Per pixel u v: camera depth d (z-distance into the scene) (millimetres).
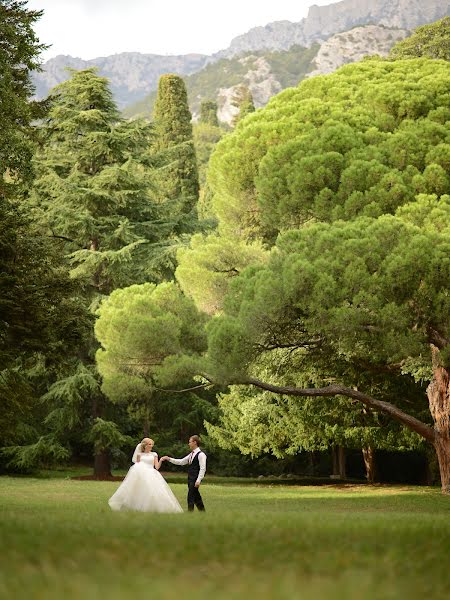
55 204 37156
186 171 54812
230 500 21219
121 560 5484
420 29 53781
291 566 5359
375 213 22453
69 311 19156
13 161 20734
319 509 17656
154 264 37562
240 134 27297
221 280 25344
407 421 24875
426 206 21656
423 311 18984
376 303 18234
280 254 20422
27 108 21297
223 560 5633
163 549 6066
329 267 18875
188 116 56781
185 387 40625
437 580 5070
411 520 10438
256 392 36188
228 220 29594
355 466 45844
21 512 11844
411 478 43812
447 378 24094
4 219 18422
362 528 8102
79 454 46438
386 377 31438
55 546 6105
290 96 30094
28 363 21016
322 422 32844
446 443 24422
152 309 25562
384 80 28641
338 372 31484
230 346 20234
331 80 29438
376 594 4117
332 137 24281
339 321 18438
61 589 4016
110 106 39875
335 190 23844
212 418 42219
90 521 8672
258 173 26516
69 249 39219
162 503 14242
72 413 36188
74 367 36000
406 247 18531
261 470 44281
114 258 35875
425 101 26656
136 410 40969
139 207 40031
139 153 40125
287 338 21875
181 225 41812
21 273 18062
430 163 24219
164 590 4000
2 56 19484
